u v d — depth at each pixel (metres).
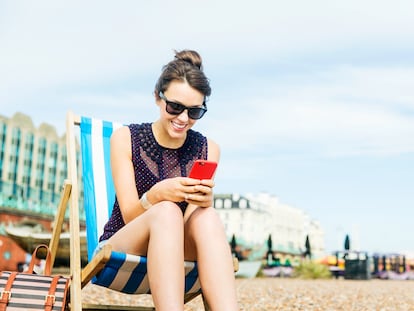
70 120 3.10
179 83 2.44
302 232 42.00
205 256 2.20
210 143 2.86
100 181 3.06
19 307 2.28
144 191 2.64
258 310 5.98
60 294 2.37
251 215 33.25
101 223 2.93
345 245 22.28
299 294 8.56
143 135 2.68
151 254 2.12
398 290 10.80
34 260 2.65
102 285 2.51
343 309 6.32
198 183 2.27
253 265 18.97
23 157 19.94
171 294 2.04
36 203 18.06
